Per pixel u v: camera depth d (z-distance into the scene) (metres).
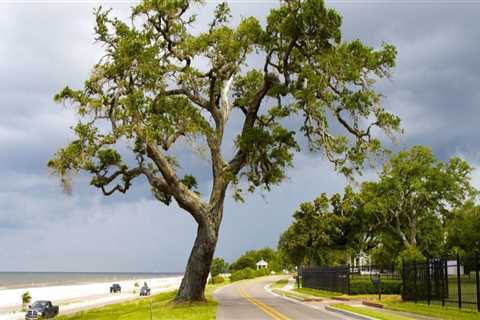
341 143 38.41
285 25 36.41
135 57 34.69
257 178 41.03
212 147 39.31
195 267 38.16
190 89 39.12
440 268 34.47
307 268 67.88
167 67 37.22
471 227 71.25
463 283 55.31
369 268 63.94
